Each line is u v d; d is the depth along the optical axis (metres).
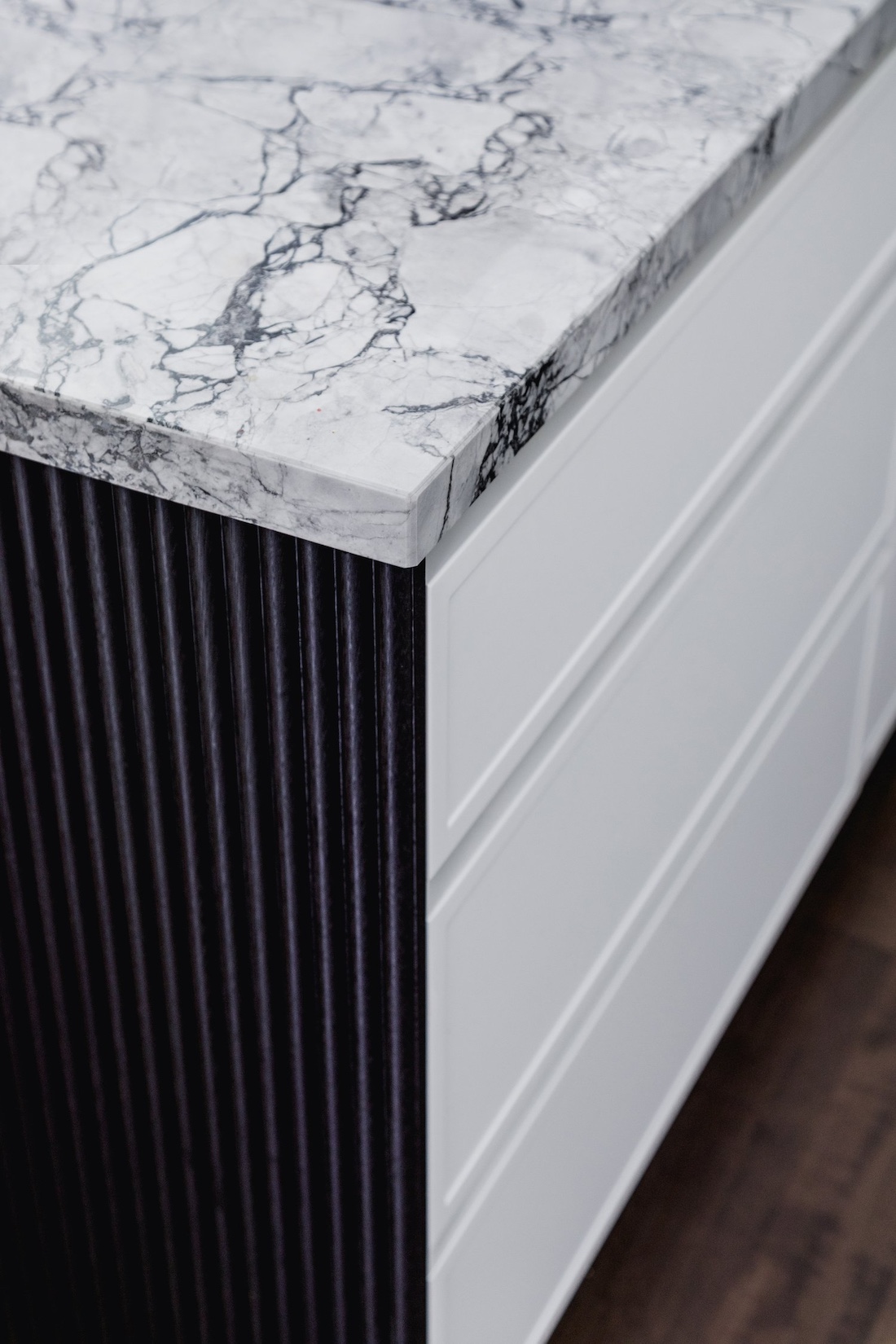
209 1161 0.97
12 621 0.77
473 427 0.65
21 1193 1.07
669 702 1.05
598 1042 1.11
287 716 0.73
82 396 0.66
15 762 0.84
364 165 0.85
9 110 0.91
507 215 0.81
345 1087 0.87
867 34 1.03
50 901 0.89
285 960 0.84
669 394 0.89
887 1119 1.47
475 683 0.75
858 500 1.34
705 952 1.31
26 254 0.77
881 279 1.24
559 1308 1.22
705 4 1.05
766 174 0.93
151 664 0.75
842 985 1.60
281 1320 1.04
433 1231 0.92
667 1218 1.39
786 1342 1.30
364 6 1.05
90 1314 1.13
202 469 0.65
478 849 0.83
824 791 1.54
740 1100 1.49
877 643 1.54
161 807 0.81
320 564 0.67
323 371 0.69
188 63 0.97
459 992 0.86
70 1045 0.96
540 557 0.78
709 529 1.04
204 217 0.80
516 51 0.99
